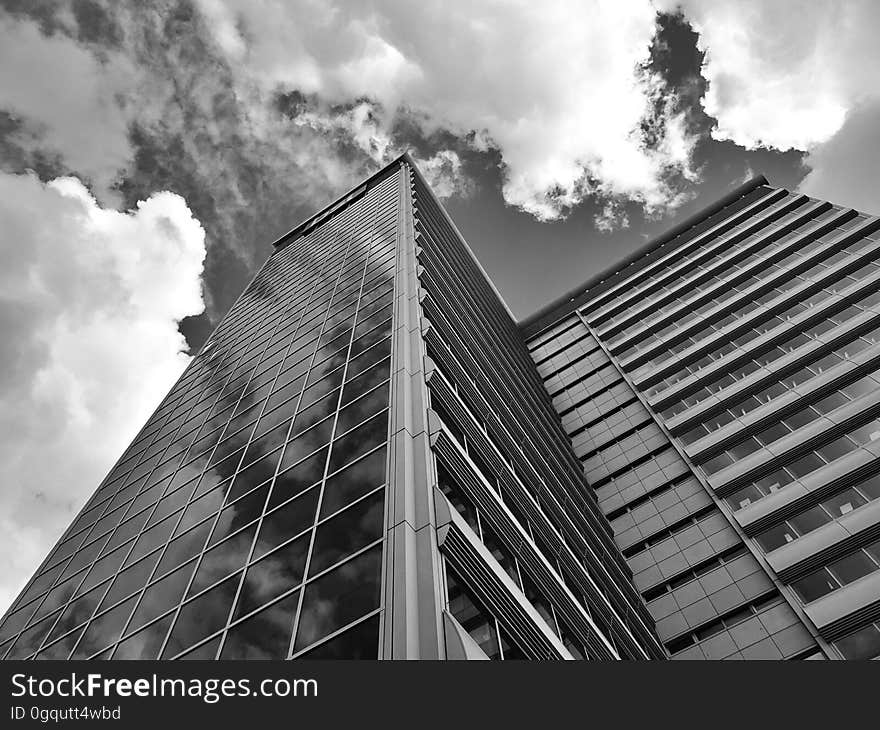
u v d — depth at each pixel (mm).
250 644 13773
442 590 12500
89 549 27047
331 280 39594
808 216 56969
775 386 40781
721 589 31953
